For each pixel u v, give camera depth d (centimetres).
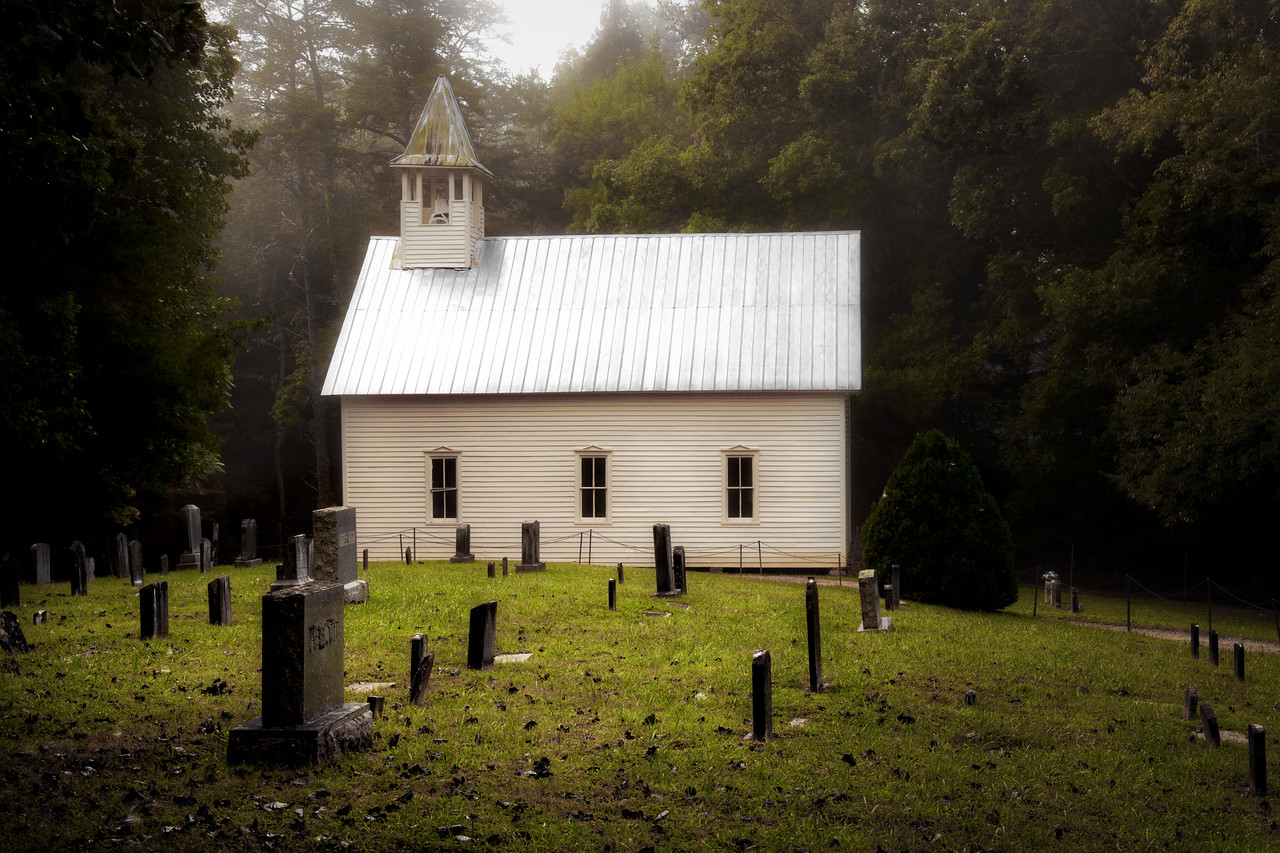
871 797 885
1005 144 3428
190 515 2753
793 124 4181
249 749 877
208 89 3070
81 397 2425
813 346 2961
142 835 731
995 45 3422
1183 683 1448
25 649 1344
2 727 970
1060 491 3694
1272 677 1546
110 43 1066
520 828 782
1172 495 2736
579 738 999
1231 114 2705
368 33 5566
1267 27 3027
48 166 1397
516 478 2983
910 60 3853
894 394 3694
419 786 853
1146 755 1066
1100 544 4253
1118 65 3634
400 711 1062
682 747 986
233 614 1678
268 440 5772
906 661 1405
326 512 1730
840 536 2897
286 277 5978
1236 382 2548
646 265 3206
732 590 2153
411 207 3259
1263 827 888
